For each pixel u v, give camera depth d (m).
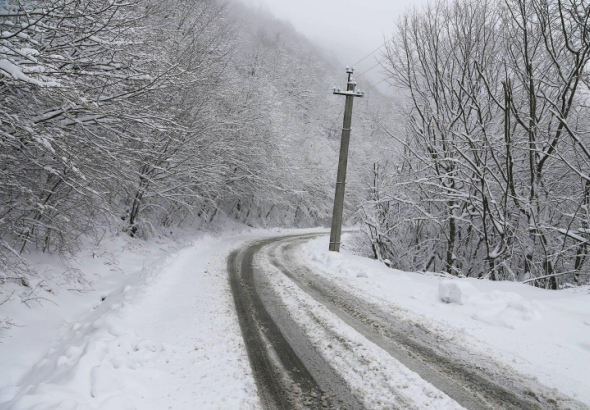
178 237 15.80
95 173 7.21
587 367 3.51
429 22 10.55
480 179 9.41
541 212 10.06
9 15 4.17
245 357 3.95
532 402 3.02
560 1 7.12
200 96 12.36
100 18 5.20
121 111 5.81
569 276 10.45
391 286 7.16
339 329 4.83
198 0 14.54
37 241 7.14
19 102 5.03
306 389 3.29
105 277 8.30
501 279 10.07
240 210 26.59
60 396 2.81
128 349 3.96
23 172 6.16
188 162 13.41
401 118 13.70
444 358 3.90
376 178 13.51
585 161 8.66
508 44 9.06
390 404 3.04
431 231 12.75
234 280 7.93
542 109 9.12
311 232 29.88
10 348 4.41
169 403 3.03
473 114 10.84
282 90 39.50
